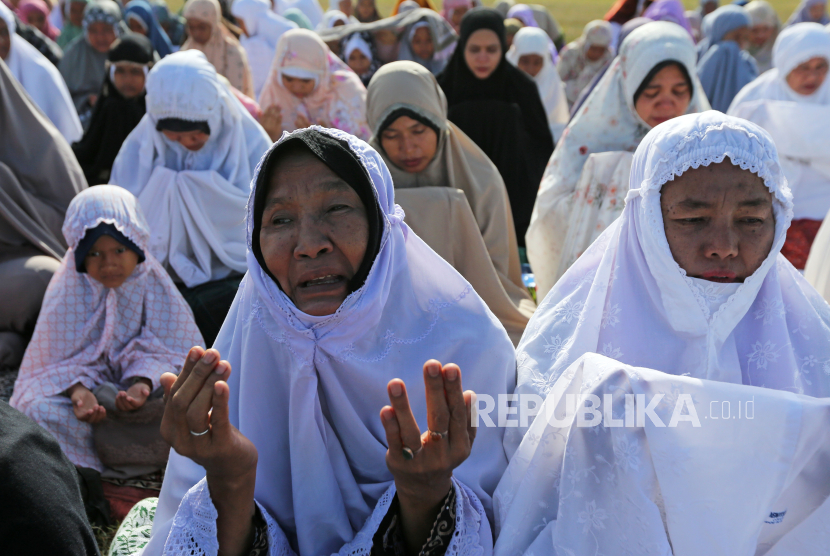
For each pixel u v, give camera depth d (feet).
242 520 4.58
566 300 5.65
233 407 5.31
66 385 8.71
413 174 11.13
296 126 16.28
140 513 5.88
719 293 5.09
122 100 16.94
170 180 11.87
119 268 8.86
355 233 4.76
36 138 11.93
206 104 11.76
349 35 24.88
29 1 29.22
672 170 4.96
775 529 4.71
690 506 4.34
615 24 30.14
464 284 5.43
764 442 4.34
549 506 4.83
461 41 17.60
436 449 4.11
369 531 4.75
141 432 8.70
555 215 11.37
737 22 24.89
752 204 4.87
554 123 23.06
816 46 13.47
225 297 11.39
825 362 5.18
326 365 4.99
